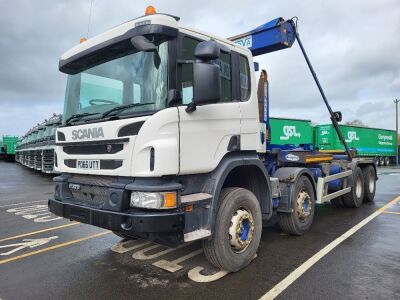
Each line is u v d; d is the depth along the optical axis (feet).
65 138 15.60
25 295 13.23
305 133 61.52
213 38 14.93
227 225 14.37
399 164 138.00
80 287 13.85
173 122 12.47
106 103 14.51
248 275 14.58
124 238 20.30
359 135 104.53
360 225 22.81
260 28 23.54
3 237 21.66
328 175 24.48
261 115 18.79
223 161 14.67
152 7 13.32
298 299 12.41
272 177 19.49
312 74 25.62
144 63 13.33
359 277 14.20
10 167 109.91
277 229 21.79
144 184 12.21
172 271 15.20
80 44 15.65
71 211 14.30
